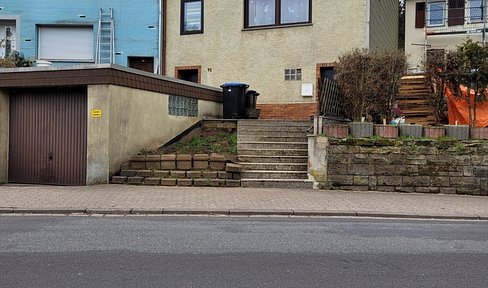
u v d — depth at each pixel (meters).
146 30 18.52
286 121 13.88
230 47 17.73
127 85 11.58
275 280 4.71
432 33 24.34
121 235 6.55
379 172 10.90
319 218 8.20
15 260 5.27
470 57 11.39
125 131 11.62
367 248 6.09
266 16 17.45
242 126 14.05
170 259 5.40
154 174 11.15
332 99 12.27
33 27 18.73
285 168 11.65
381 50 13.60
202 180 10.90
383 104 12.17
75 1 18.73
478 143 10.80
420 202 9.65
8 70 12.08
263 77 17.27
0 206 8.42
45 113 12.27
